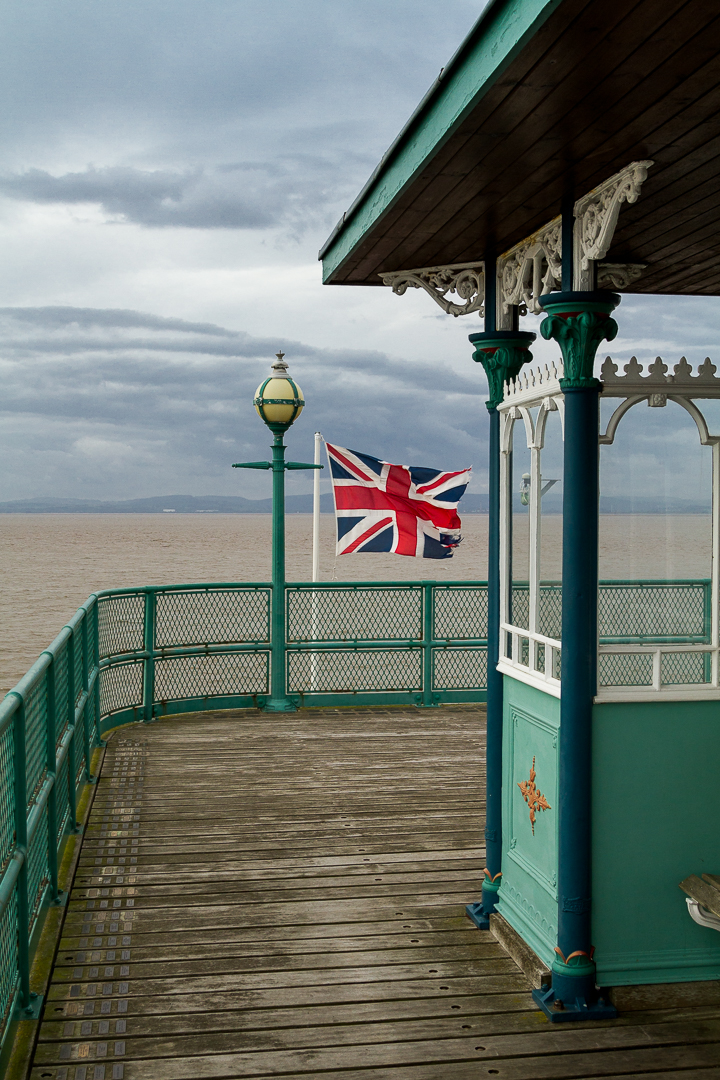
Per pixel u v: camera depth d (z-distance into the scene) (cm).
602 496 411
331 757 808
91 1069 357
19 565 7000
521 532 474
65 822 591
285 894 521
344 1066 359
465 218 416
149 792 706
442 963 441
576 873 398
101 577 5716
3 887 350
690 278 544
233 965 439
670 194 393
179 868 557
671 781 407
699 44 252
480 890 528
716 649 416
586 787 398
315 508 1147
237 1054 367
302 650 995
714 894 384
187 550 9488
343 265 506
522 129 314
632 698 401
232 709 993
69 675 630
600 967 404
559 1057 364
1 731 347
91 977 427
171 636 961
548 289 436
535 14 239
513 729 472
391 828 629
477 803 683
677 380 410
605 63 264
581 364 394
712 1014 394
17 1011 385
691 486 418
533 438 449
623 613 415
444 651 1018
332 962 442
